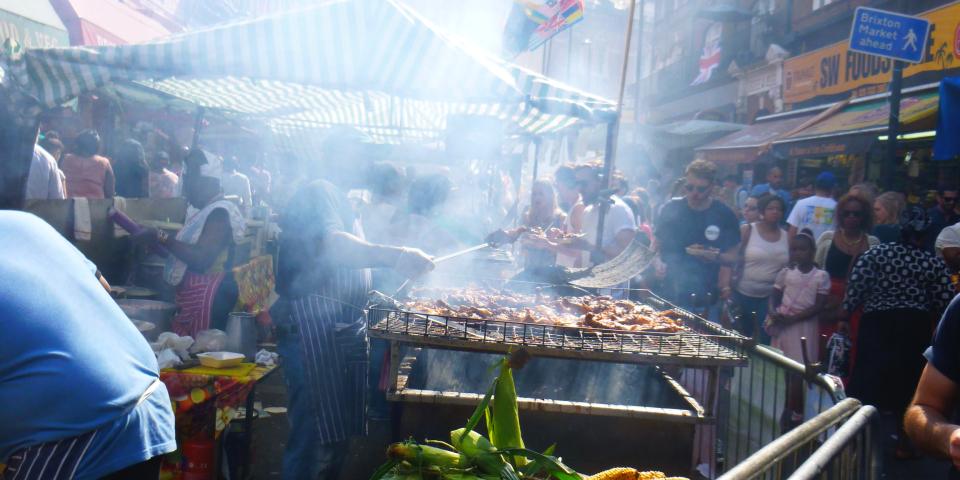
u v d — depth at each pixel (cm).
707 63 2686
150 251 539
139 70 460
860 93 1509
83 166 743
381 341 487
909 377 529
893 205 716
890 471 520
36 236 191
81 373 181
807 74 1806
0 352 173
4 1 769
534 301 444
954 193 859
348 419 363
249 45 464
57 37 879
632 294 585
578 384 422
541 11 907
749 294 668
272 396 608
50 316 180
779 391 338
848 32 1680
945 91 729
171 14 1698
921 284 529
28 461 177
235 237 463
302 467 358
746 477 161
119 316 204
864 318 549
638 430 344
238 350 401
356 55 473
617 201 608
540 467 193
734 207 1425
